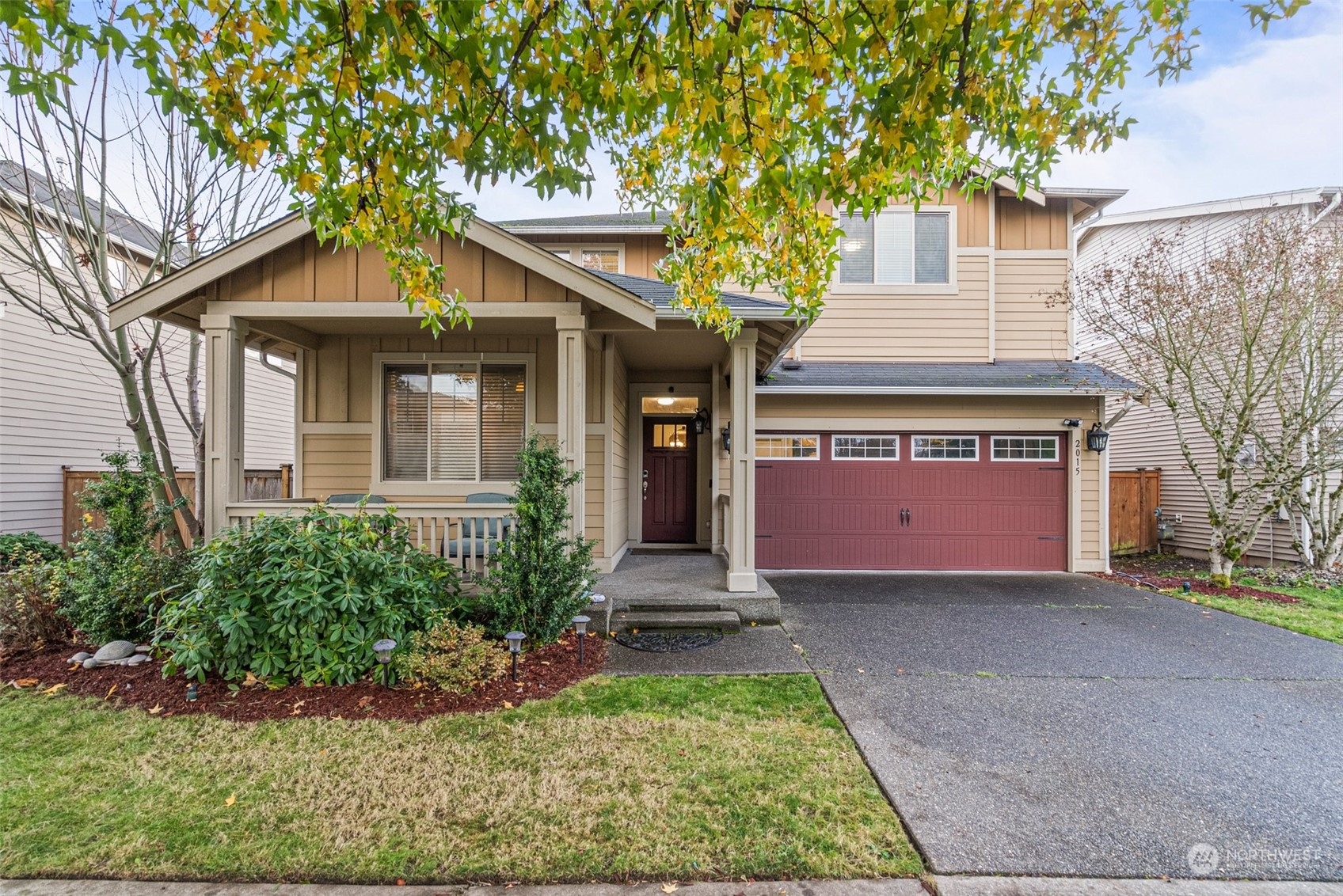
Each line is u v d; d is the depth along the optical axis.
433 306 3.64
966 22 2.18
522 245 5.03
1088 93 2.65
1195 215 9.27
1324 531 8.03
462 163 2.72
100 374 8.75
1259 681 4.11
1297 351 7.55
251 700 3.63
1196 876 2.21
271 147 2.67
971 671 4.27
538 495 4.57
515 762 2.93
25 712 3.48
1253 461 8.52
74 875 2.18
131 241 8.13
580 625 4.29
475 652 3.86
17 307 7.65
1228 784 2.81
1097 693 3.89
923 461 8.33
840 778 2.81
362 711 3.49
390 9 2.21
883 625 5.48
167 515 5.12
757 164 3.20
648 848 2.31
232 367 5.09
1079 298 9.06
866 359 9.06
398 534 4.72
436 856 2.27
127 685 3.81
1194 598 6.65
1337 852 2.34
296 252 5.09
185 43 2.44
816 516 8.34
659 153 3.52
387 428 6.75
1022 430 8.27
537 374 6.76
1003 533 8.28
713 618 5.20
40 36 2.18
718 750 3.06
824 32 2.58
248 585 3.90
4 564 6.67
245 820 2.48
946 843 2.36
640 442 8.63
